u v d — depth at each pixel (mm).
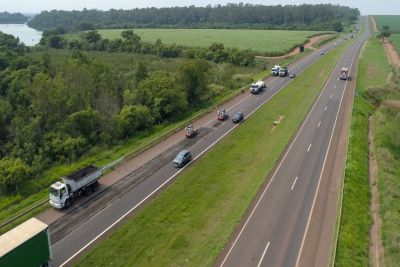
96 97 74812
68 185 44375
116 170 54031
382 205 45969
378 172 54781
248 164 55469
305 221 41531
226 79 111250
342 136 66562
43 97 66438
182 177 51438
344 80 108000
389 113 83938
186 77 86312
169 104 76750
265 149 60906
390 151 63094
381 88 98812
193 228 40125
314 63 138000
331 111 80438
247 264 35031
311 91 96562
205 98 89938
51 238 38625
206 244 37594
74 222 41469
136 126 68875
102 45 199125
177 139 65875
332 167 54625
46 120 65562
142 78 92438
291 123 73188
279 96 92562
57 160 58125
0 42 177250
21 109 70438
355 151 59625
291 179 50969
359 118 76812
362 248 38125
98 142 63719
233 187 48750
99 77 82812
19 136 61188
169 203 44906
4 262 29062
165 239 38344
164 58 169750
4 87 103125
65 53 185500
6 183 48031
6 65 133000
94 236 39031
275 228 40281
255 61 149375
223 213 42875
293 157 58000
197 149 61375
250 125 72500
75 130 63594
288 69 127688
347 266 34688
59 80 71312
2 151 60531
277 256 36125
